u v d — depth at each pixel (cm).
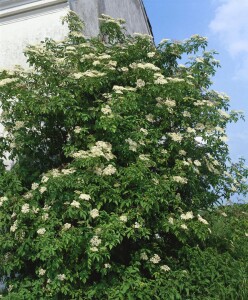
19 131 604
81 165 550
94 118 607
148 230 566
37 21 811
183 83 630
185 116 651
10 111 614
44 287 559
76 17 714
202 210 674
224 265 613
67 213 542
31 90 599
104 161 572
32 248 556
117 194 559
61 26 796
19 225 556
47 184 544
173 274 573
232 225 684
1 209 571
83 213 536
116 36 727
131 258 602
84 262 540
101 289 544
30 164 625
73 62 628
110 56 630
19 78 613
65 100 574
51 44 673
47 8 809
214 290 579
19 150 614
